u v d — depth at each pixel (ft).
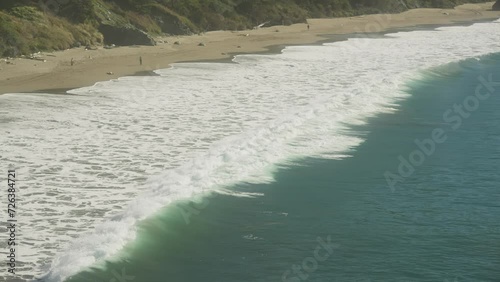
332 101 132.67
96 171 90.12
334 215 82.84
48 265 64.59
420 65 178.40
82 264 65.98
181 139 105.40
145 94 135.74
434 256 73.56
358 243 75.87
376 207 85.81
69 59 171.63
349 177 95.14
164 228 75.82
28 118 114.62
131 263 68.13
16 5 191.21
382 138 113.60
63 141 102.63
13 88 137.80
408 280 68.59
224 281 66.69
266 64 174.91
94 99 130.21
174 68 166.20
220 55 188.55
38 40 180.14
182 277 66.90
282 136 109.40
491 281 68.64
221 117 119.03
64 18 197.98
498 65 187.21
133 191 83.71
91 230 72.33
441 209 86.02
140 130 109.91
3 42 169.89
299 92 140.36
